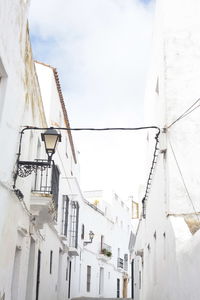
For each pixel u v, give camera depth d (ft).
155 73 38.14
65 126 68.28
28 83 32.01
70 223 72.95
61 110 64.54
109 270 119.85
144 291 47.01
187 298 21.43
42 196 36.83
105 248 113.70
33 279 40.09
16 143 28.12
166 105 30.25
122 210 141.08
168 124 29.76
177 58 31.37
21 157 30.66
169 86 30.71
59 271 63.98
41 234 45.11
